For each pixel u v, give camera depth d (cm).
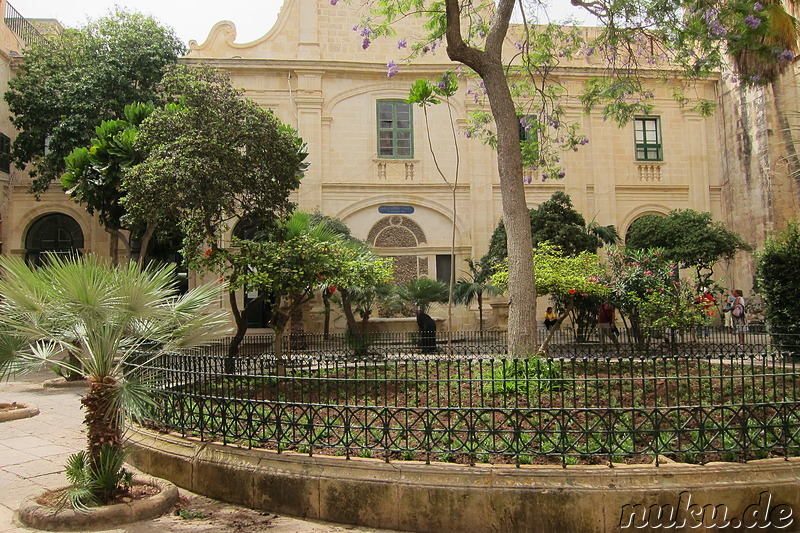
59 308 510
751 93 2197
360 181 2241
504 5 908
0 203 2039
